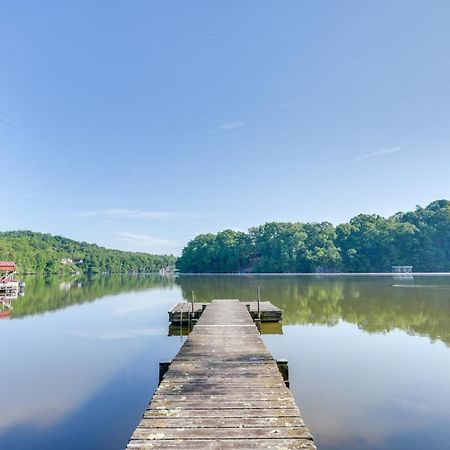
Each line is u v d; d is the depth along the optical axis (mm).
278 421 5039
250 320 14414
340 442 6258
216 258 109812
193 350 9352
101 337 15266
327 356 11531
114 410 7844
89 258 150750
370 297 28672
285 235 96938
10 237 111875
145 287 49094
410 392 8445
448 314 19656
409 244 83438
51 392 8867
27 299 32125
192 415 5234
